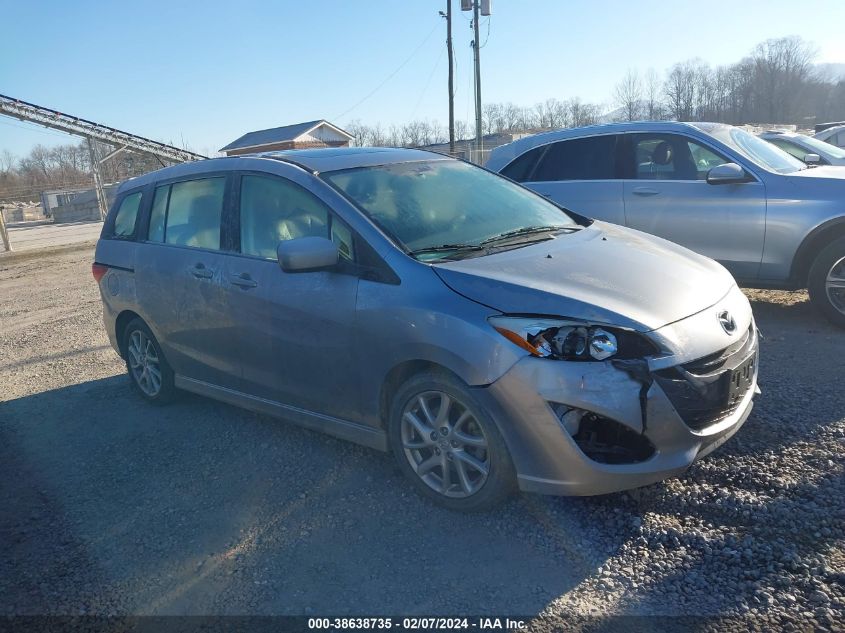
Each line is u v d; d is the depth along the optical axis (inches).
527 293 123.5
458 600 109.0
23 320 374.0
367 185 159.3
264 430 182.5
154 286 192.4
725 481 134.7
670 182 252.1
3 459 181.9
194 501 148.2
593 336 117.0
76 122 1563.7
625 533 121.8
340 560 122.0
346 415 149.6
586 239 156.2
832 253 222.5
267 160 170.9
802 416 160.1
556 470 119.3
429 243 144.8
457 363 123.6
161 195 199.5
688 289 132.0
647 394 115.9
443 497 133.8
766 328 234.5
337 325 143.1
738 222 236.8
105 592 119.7
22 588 123.0
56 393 234.5
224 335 172.1
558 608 105.2
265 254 162.9
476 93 1162.6
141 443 182.7
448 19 1202.6
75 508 150.7
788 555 110.9
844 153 396.5
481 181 182.5
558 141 280.2
